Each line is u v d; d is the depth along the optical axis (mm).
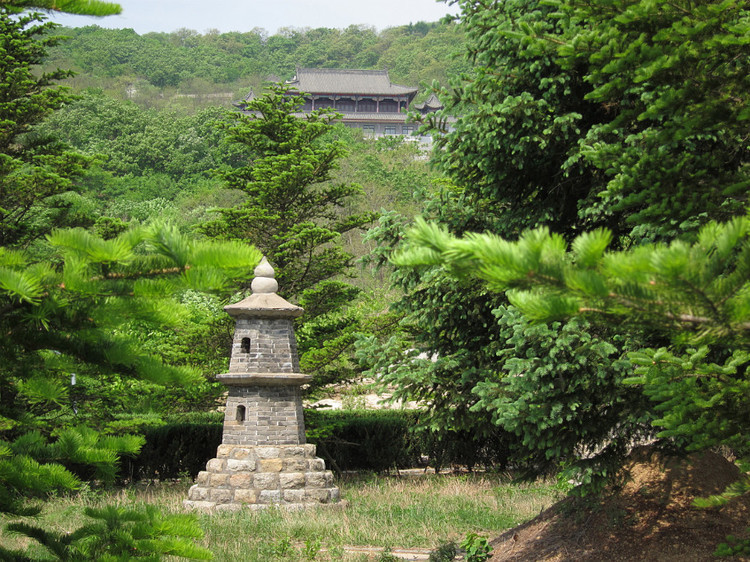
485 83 13727
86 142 86625
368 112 117812
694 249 4316
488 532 14594
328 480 17828
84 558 6469
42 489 6328
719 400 6793
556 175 13938
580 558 11352
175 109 122000
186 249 5051
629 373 10844
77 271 5223
